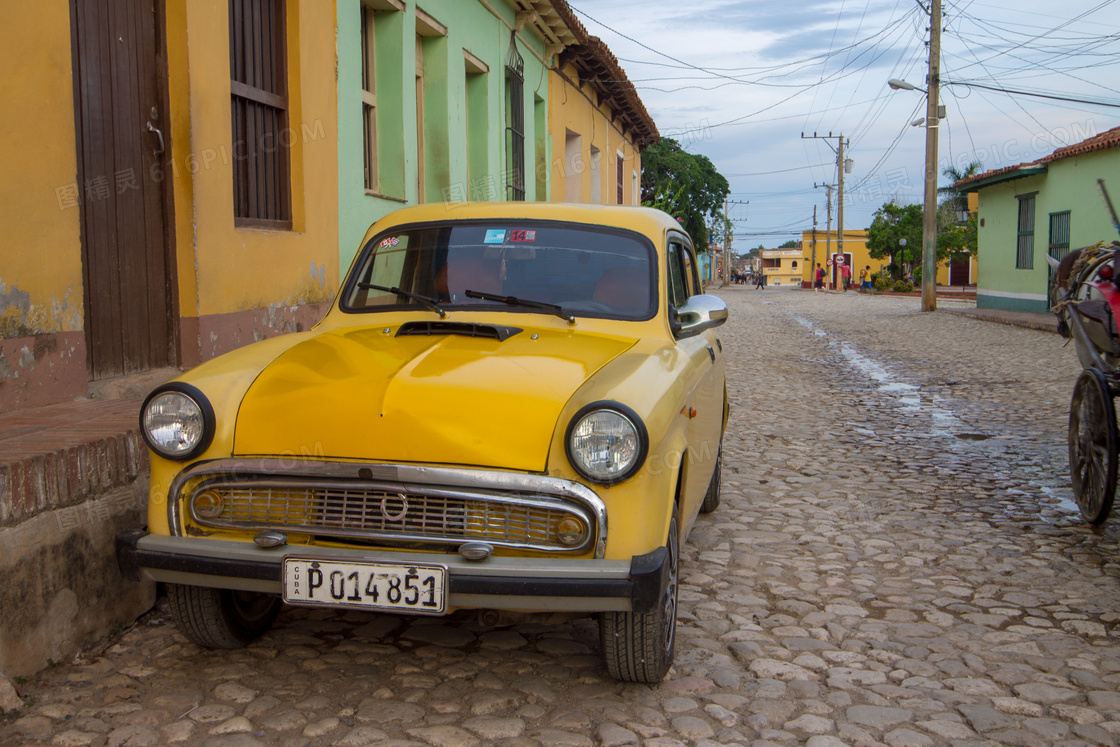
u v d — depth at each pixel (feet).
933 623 12.98
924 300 92.07
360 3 29.19
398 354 11.22
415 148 33.27
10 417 13.39
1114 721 10.14
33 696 10.24
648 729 9.82
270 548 9.75
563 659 11.64
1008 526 17.78
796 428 28.19
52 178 14.55
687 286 15.78
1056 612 13.38
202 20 19.06
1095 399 16.97
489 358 10.89
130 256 17.47
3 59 13.52
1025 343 55.52
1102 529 17.53
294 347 12.01
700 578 14.82
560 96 58.03
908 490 20.61
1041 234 76.07
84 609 11.47
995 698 10.68
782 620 13.07
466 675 11.12
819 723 10.02
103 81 16.62
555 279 13.28
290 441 9.93
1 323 13.57
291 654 11.69
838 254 196.65
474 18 39.88
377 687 10.77
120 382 16.71
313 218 24.81
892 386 37.76
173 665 11.29
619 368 10.75
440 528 9.66
